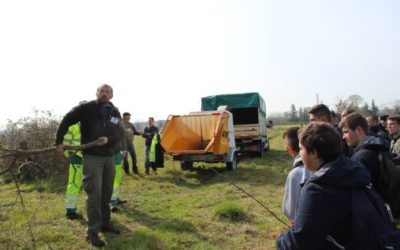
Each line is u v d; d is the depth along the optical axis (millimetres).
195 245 6504
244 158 19094
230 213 7969
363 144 4344
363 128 4398
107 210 7051
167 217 8148
